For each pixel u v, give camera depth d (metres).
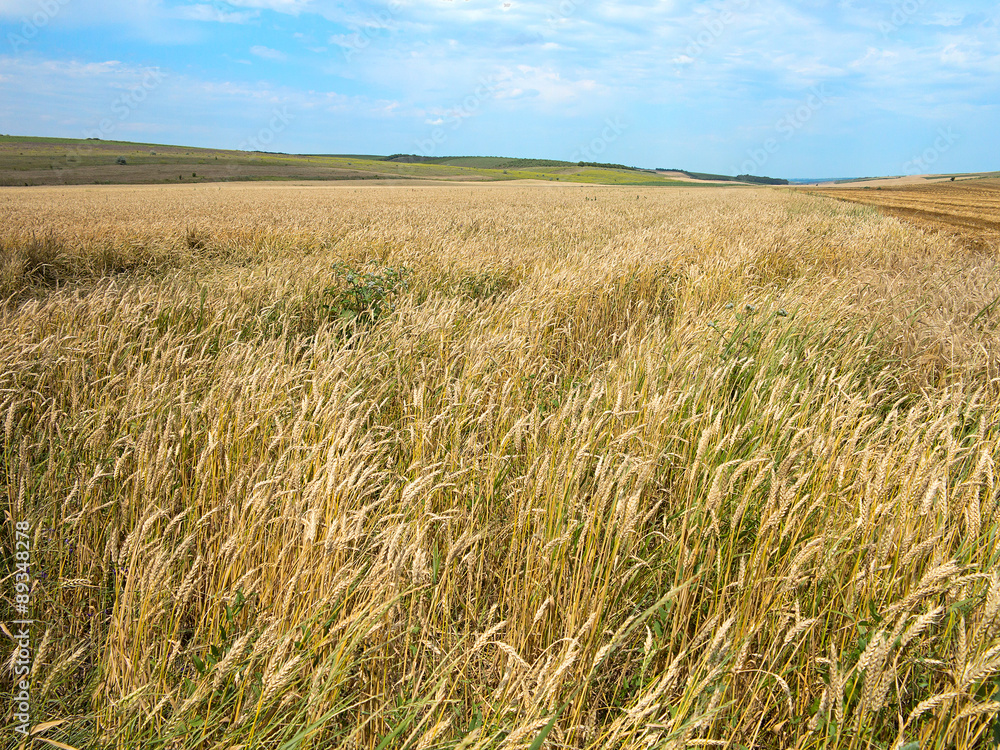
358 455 2.95
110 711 2.02
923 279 8.75
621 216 23.50
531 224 18.39
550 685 1.79
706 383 4.05
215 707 2.11
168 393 3.89
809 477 2.96
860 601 2.38
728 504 2.87
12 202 33.06
